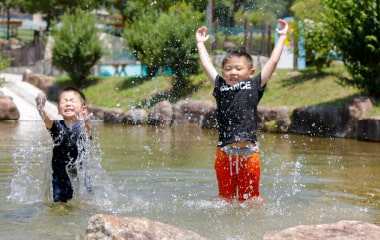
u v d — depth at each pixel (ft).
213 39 49.73
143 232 10.96
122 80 66.95
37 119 54.19
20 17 131.64
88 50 69.56
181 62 54.34
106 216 11.21
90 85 69.26
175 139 37.35
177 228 11.53
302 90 49.98
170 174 21.34
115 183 19.03
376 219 14.28
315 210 15.24
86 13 72.38
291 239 10.71
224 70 16.87
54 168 16.31
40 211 14.70
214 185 18.99
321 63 52.54
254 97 16.49
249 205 15.72
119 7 73.67
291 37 54.65
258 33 60.59
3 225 13.14
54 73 81.71
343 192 18.08
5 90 66.74
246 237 12.14
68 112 16.47
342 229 11.16
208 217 14.16
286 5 62.03
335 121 41.45
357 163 25.81
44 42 86.79
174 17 53.21
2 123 49.24
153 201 16.22
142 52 57.93
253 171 16.48
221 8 49.98
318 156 28.48
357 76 43.68
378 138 37.06
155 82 60.54
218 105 16.88
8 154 26.58
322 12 51.78
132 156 27.04
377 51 40.40
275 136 40.75
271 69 16.69
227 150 16.49
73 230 12.68
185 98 53.83
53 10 90.68
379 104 40.78
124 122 53.78
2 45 99.35
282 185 19.33
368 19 40.81
